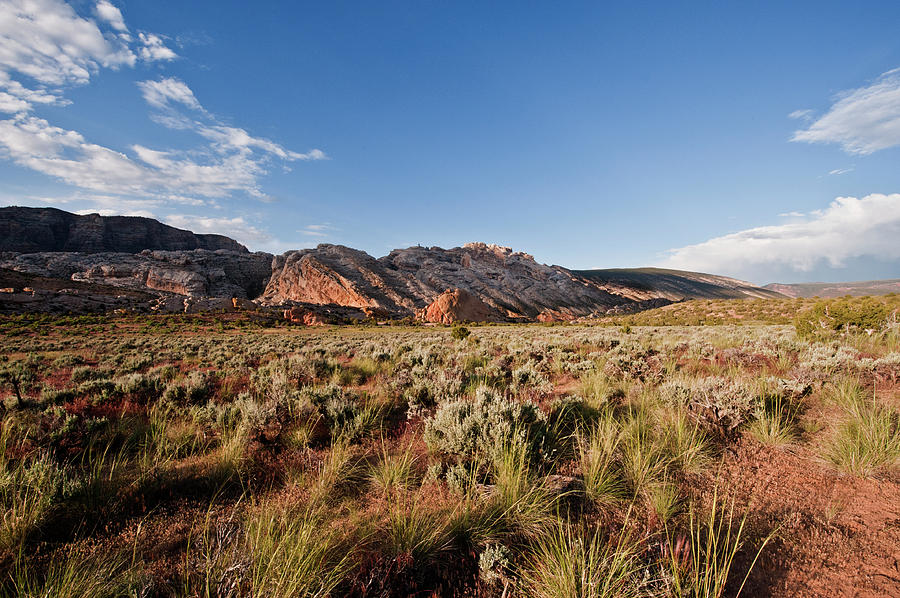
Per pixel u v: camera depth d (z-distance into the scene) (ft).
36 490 11.66
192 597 8.14
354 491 13.61
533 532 10.72
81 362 61.77
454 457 15.64
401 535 10.15
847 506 11.37
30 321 172.14
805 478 13.21
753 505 11.60
